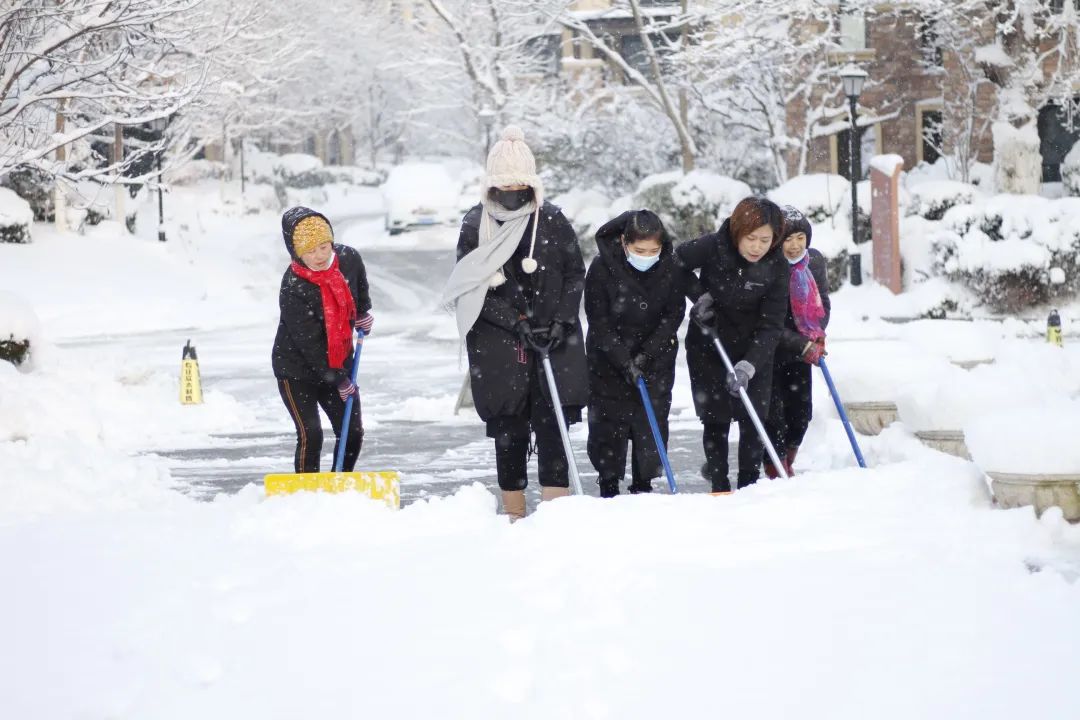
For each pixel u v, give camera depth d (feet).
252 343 119.96
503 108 184.03
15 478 37.93
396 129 354.54
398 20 294.66
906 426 43.19
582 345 34.50
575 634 21.43
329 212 298.35
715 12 159.02
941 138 173.99
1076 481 28.58
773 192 146.72
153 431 62.64
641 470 35.47
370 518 30.96
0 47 70.33
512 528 28.55
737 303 36.11
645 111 181.88
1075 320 117.29
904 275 134.00
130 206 209.67
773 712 18.43
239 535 30.37
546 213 34.81
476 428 63.46
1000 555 25.79
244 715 19.20
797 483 31.32
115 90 74.69
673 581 23.84
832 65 170.91
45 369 67.82
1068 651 20.15
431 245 228.22
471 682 19.76
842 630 21.20
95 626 23.66
